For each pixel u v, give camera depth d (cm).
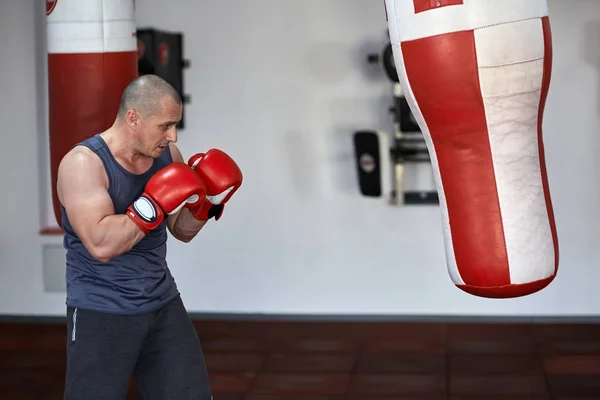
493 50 232
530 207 242
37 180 542
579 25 496
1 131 542
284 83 524
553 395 400
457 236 247
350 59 517
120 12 320
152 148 256
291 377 434
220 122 532
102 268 259
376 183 506
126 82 322
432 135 248
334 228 529
